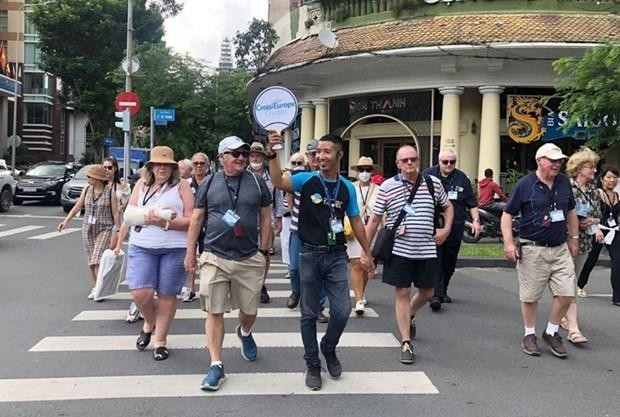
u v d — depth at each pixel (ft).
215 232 17.29
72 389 16.69
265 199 18.13
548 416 15.38
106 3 120.98
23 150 177.78
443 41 54.29
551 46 52.31
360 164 27.04
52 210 77.41
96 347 20.57
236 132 98.22
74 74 124.06
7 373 17.89
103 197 27.63
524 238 20.63
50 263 37.99
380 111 64.03
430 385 17.43
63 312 25.39
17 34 190.08
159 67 91.09
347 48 59.00
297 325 23.82
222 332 17.43
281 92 24.73
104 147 137.08
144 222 19.15
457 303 28.68
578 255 24.18
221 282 17.25
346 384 17.39
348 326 23.99
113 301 27.45
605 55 43.14
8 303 26.91
